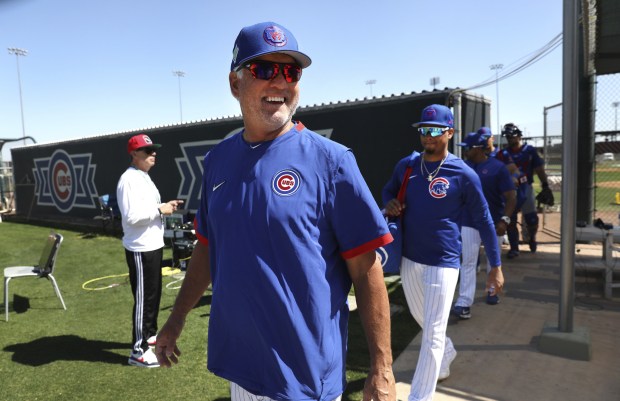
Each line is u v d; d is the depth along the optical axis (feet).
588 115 25.79
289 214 4.09
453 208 8.63
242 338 4.40
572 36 10.61
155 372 11.34
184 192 32.68
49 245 17.25
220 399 9.95
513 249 21.86
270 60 4.29
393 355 11.87
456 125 20.04
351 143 22.95
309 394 4.21
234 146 4.81
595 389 9.71
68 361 12.09
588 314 14.21
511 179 15.46
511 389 9.77
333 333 4.38
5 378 11.12
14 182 53.62
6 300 15.71
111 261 25.59
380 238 4.34
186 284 5.78
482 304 15.52
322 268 4.22
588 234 16.37
